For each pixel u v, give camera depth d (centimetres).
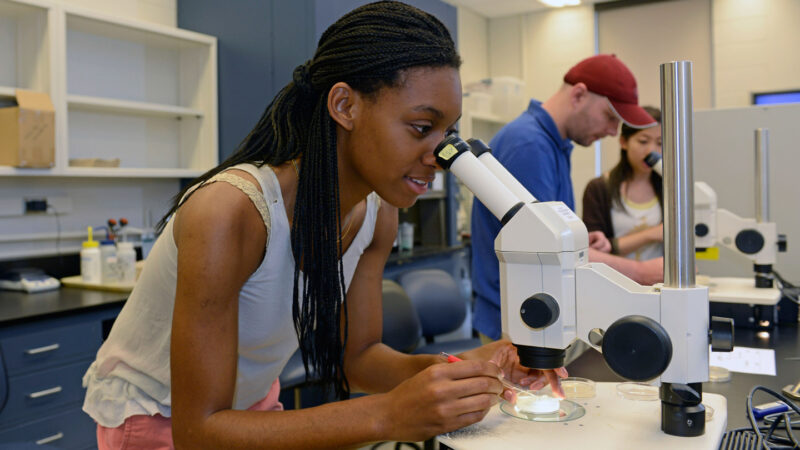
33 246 287
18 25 275
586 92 188
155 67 341
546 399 96
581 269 80
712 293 189
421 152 78
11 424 208
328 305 87
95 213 312
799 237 248
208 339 74
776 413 102
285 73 319
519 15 579
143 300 94
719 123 263
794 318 192
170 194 348
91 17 278
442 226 456
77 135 305
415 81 74
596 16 550
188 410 75
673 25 516
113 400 100
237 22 333
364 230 100
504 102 535
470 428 87
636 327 76
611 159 540
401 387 76
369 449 260
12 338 208
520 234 80
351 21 79
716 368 132
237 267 75
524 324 81
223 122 342
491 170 82
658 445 80
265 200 79
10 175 263
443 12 388
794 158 250
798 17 471
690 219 77
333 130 81
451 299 304
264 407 116
